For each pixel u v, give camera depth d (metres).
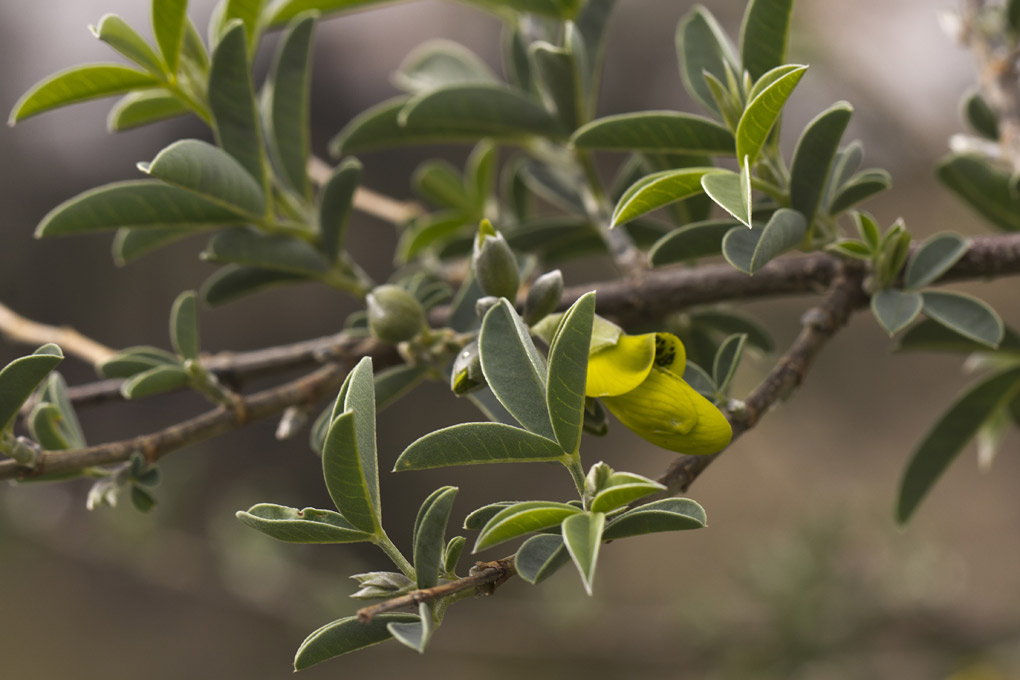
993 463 2.53
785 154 1.98
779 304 2.32
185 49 0.80
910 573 1.67
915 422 2.45
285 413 0.79
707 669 1.88
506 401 0.73
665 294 0.80
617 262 0.81
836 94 1.72
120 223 0.79
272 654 2.81
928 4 1.73
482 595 0.72
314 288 2.84
